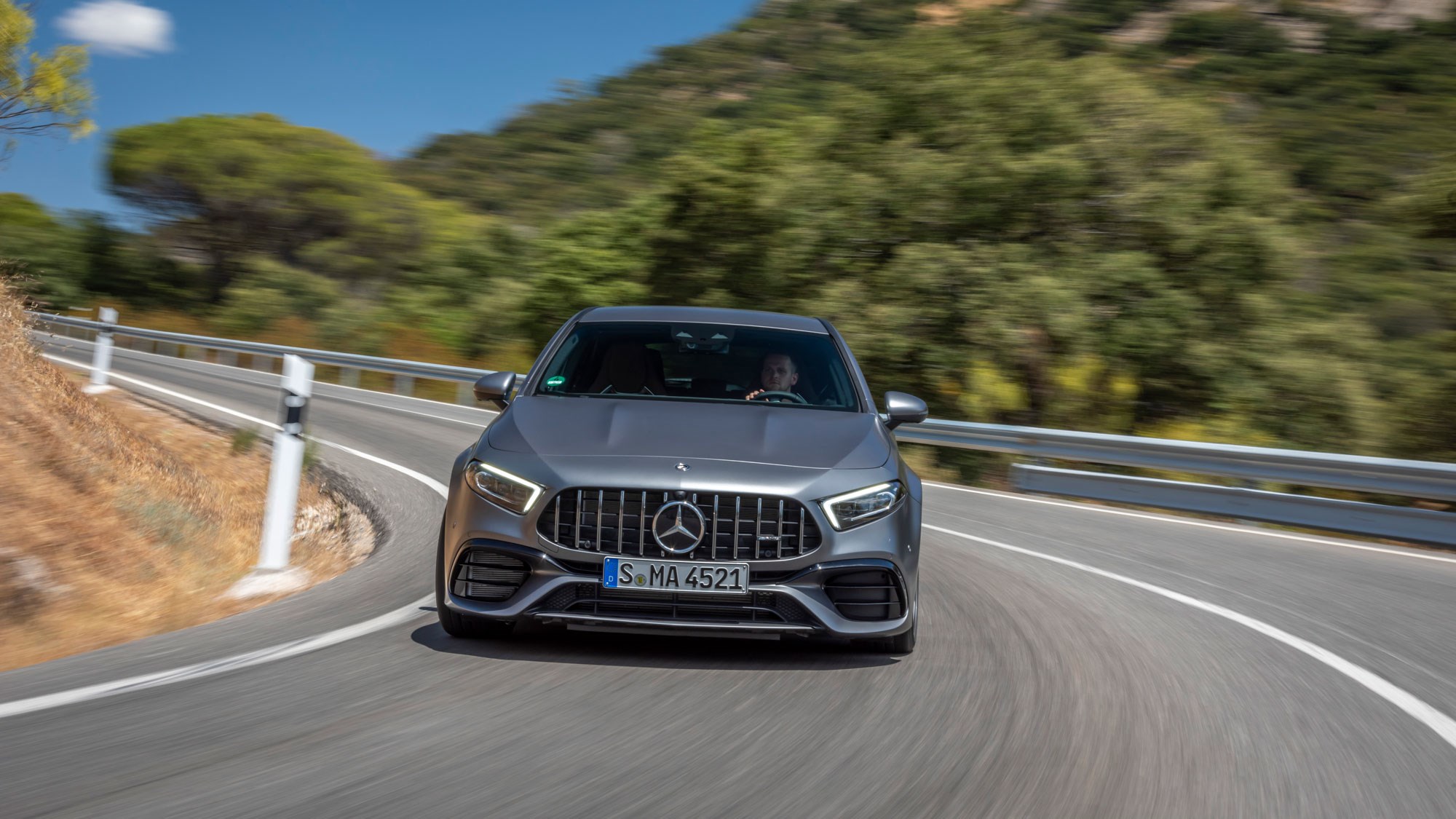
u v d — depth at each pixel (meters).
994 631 5.07
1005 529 8.66
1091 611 5.64
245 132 40.00
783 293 18.61
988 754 3.32
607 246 24.25
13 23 15.01
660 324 5.49
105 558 6.05
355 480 9.66
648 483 4.00
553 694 3.78
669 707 3.68
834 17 95.12
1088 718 3.74
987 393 15.32
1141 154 17.50
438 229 41.38
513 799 2.82
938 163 17.66
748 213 19.48
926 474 13.31
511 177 65.94
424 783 2.91
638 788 2.94
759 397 5.05
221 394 16.89
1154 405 16.33
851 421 4.77
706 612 4.03
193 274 39.88
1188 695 4.12
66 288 37.56
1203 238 16.66
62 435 7.39
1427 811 3.03
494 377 5.11
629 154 69.25
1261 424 15.77
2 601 5.22
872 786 3.02
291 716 3.46
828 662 4.35
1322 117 43.53
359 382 23.72
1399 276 17.27
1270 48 69.06
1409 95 51.25
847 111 19.30
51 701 3.55
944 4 20.62
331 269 39.41
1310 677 4.50
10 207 43.25
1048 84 18.14
